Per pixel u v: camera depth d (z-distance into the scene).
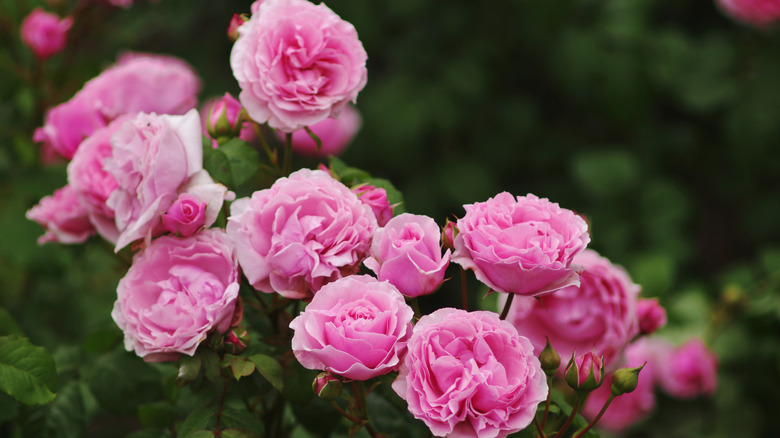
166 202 1.09
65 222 1.21
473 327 1.03
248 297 1.15
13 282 1.55
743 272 1.78
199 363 1.07
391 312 1.02
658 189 2.15
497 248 1.04
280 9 1.14
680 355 1.57
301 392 1.11
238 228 1.07
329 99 1.12
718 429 1.66
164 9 2.11
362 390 1.09
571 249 1.04
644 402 1.49
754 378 1.65
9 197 1.54
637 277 1.63
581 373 1.06
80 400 1.21
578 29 2.26
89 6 1.59
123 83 1.32
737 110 2.21
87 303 1.54
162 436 1.18
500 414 1.01
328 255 1.06
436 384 1.02
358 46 1.14
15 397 1.10
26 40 1.49
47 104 1.56
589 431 1.14
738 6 1.94
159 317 1.07
